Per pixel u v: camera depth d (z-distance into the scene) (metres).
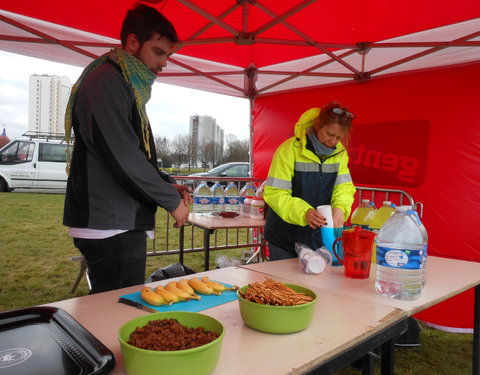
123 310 1.16
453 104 3.13
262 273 1.69
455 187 3.13
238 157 19.09
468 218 3.08
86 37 3.33
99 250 1.54
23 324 0.99
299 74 4.00
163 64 1.69
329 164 2.22
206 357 0.75
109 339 0.97
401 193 3.40
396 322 1.18
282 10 2.88
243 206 4.37
